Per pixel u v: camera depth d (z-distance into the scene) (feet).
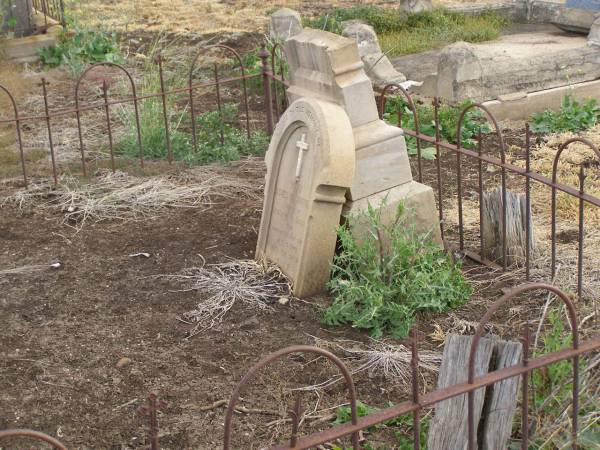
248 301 16.67
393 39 34.32
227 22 39.17
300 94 18.01
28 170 23.16
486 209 17.93
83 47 32.89
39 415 13.64
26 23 33.91
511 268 17.71
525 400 10.87
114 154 24.41
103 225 20.29
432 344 15.26
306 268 16.57
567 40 32.50
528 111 26.66
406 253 16.01
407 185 17.46
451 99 26.37
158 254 18.76
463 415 11.84
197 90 29.63
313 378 14.43
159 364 14.87
